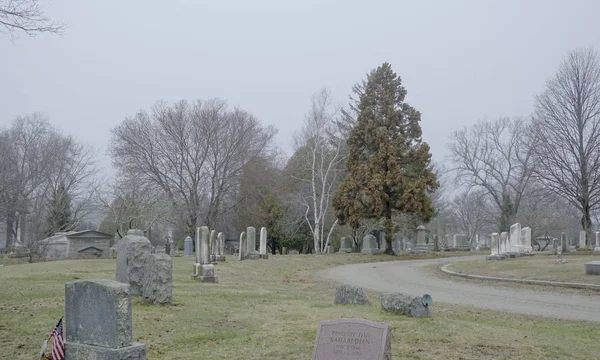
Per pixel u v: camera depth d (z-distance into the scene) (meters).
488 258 34.19
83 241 48.94
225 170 52.56
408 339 10.54
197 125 51.50
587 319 14.41
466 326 12.16
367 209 44.16
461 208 85.50
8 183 54.06
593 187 40.53
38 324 11.41
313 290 21.38
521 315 15.05
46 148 64.81
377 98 46.16
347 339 7.30
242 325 11.80
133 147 50.53
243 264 30.22
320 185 52.38
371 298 18.55
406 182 44.09
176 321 11.95
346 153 52.78
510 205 62.12
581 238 47.69
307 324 11.88
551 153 42.16
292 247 59.25
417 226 56.91
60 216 60.16
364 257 40.34
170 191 50.88
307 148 51.16
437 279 25.94
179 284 19.22
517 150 60.59
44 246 44.97
